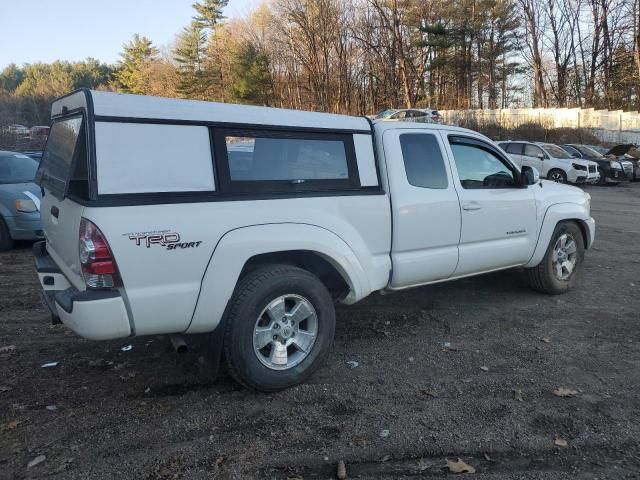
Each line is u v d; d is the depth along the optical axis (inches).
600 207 623.2
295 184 155.5
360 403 147.2
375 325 206.4
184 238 133.0
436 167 192.4
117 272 126.0
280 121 153.6
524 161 873.5
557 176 840.9
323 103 2148.1
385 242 176.4
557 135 1451.8
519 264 225.9
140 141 130.6
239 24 2541.8
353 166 169.3
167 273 132.0
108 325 127.1
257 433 132.1
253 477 115.4
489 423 137.2
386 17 1861.5
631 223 485.1
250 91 2316.7
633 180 991.6
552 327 205.3
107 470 117.3
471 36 2016.5
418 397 150.7
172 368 168.1
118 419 137.8
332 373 165.3
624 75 1722.4
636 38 1638.8
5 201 326.3
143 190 129.7
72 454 122.9
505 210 212.1
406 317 215.6
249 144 147.9
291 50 2252.7
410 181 182.1
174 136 135.4
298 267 162.6
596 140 1407.5
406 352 181.8
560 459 122.7
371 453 124.3
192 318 137.3
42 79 4097.0
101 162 125.5
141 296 129.5
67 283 150.9
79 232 127.7
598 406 146.1
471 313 220.5
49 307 147.3
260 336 148.4
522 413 142.3
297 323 155.2
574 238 245.1
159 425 135.2
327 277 172.9
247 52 2317.9
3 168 350.9
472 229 200.7
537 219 225.8
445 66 2050.9
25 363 170.9
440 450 125.6
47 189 164.7
